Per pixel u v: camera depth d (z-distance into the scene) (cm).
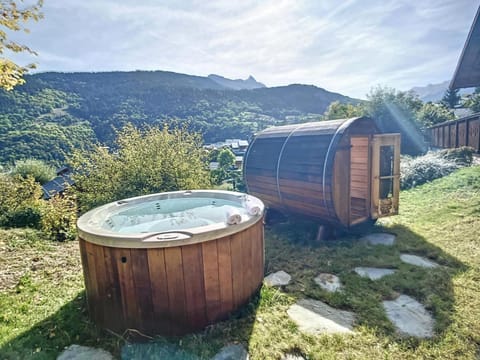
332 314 262
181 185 684
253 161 563
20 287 326
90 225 283
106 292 247
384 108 1688
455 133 1290
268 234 500
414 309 264
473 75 664
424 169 852
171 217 382
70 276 359
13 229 527
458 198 608
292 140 493
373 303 276
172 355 215
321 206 429
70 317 270
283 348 218
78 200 678
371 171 468
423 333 230
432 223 490
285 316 260
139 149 702
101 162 702
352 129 434
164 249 232
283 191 491
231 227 257
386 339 224
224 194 450
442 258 361
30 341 235
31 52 440
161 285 235
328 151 414
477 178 710
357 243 432
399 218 538
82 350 226
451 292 285
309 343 223
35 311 280
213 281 248
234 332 238
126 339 237
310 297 293
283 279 332
